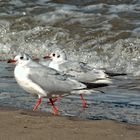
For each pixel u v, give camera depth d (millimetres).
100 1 24250
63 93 12305
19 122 9750
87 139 8617
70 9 23891
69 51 20484
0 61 19984
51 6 24484
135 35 20844
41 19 23516
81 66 13938
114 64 18797
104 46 20250
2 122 9734
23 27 23203
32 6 24781
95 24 22312
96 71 13914
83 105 13016
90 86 12328
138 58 19031
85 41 21109
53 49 20984
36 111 11727
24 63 12219
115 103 13234
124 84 15703
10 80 16156
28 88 12211
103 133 9047
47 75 12125
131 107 12719
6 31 22984
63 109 12516
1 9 24844
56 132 9000
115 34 21172
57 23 23000
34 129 9195
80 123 9805
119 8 23453
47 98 13570
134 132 9234
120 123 10141
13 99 13461
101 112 12141
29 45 21688
